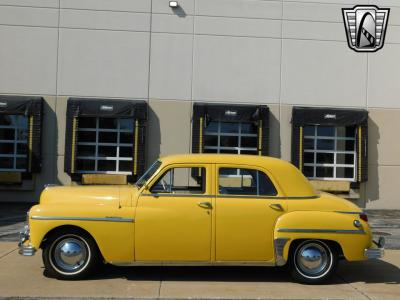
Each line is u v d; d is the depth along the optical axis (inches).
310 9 647.1
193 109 621.9
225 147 633.6
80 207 266.7
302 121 629.9
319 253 275.0
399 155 652.1
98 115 611.5
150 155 628.1
